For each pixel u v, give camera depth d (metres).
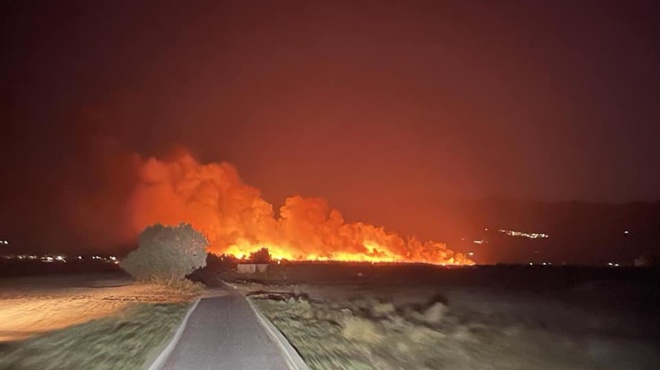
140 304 36.59
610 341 26.14
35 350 19.06
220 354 18.09
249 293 48.59
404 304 44.56
